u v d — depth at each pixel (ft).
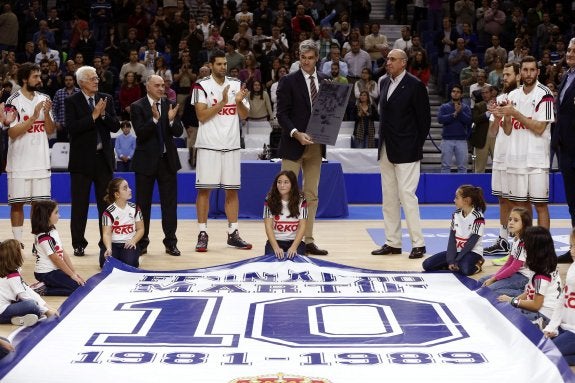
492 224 37.47
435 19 65.31
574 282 17.21
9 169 27.71
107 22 63.46
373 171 48.98
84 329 18.54
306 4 64.08
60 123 43.60
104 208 27.84
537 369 15.35
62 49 61.21
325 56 57.52
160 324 19.03
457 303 21.06
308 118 28.22
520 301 19.22
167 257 28.55
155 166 28.43
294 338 17.88
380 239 33.14
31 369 15.66
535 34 63.31
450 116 47.83
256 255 29.07
